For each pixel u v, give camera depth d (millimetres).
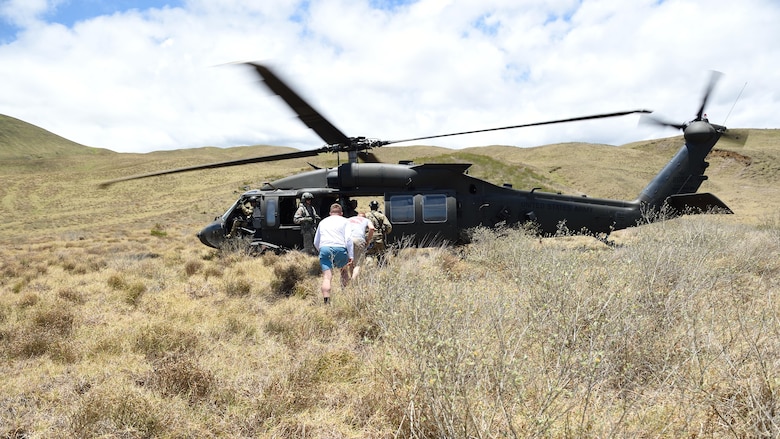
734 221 24109
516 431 2520
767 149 103750
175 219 55188
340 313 5820
